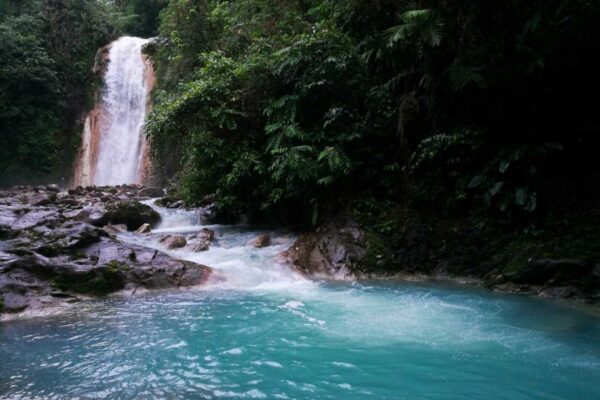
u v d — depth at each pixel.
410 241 8.00
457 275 7.53
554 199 7.23
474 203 7.90
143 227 9.76
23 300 5.47
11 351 4.21
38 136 21.66
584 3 6.26
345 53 9.00
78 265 6.26
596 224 6.64
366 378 3.62
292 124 8.99
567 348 4.29
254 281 7.12
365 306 5.82
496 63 7.39
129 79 22.19
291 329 4.86
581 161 7.47
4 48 20.67
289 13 11.19
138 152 20.62
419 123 8.71
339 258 7.88
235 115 9.70
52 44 23.17
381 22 8.68
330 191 9.09
